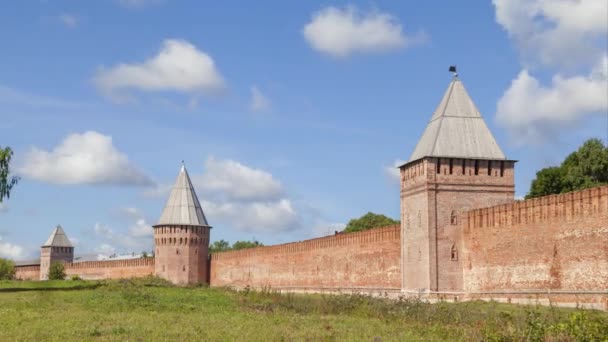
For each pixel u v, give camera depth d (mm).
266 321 36531
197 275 109188
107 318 37906
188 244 108750
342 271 77688
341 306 44594
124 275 119938
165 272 107938
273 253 94562
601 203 44844
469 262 57656
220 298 52688
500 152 60125
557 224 48500
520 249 51938
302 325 34656
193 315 40156
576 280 46562
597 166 79375
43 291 62656
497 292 54125
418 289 59844
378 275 70125
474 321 35000
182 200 110188
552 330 28141
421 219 59594
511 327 30516
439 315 37969
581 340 27312
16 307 45562
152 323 35312
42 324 34781
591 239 45469
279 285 92562
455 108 61125
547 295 49000
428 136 61281
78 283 81562
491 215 55312
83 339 29203
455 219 58844
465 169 59406
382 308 41906
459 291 58156
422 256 59188
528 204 51375
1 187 70062
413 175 61344
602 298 44344
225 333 31000
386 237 68750
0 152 70125
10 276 146500
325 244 81812
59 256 151500
